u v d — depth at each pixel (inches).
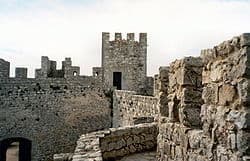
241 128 197.5
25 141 1497.3
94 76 1551.4
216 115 237.0
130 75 1669.5
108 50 1658.5
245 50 199.0
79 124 1504.7
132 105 1109.7
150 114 880.3
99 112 1539.1
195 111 313.4
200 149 267.3
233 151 207.8
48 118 1467.8
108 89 1572.3
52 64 1603.1
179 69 329.1
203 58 275.6
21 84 1440.7
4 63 1413.6
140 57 1678.2
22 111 1438.2
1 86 1412.4
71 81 1507.1
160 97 415.5
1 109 1412.4
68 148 1483.8
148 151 487.5
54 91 1481.3
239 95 203.2
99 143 393.7
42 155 1450.5
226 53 226.8
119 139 458.3
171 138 356.5
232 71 215.0
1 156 1439.5
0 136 1412.4
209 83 257.8
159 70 419.8
